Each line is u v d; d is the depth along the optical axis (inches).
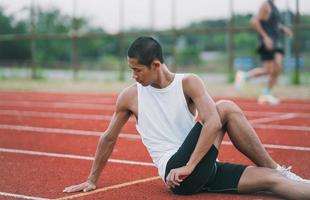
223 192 150.1
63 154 224.5
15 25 807.7
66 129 302.5
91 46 904.3
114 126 153.6
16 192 160.6
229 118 143.9
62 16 786.2
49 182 173.2
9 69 824.3
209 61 837.8
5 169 194.4
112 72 831.1
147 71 140.4
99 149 157.4
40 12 759.7
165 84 145.4
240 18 603.5
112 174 182.4
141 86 149.2
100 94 535.8
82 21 713.0
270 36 393.7
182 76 145.6
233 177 146.0
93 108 416.2
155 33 603.2
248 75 462.6
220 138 144.6
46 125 321.4
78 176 181.6
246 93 496.4
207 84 582.9
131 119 333.4
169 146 146.9
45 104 452.8
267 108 387.2
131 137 266.2
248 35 829.8
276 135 265.0
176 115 146.2
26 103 464.1
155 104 147.7
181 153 142.3
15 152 230.4
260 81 621.6
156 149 148.0
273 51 397.4
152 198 149.9
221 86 557.0
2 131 298.0
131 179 174.4
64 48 832.9
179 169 139.3
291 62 634.2
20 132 293.4
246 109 382.0
